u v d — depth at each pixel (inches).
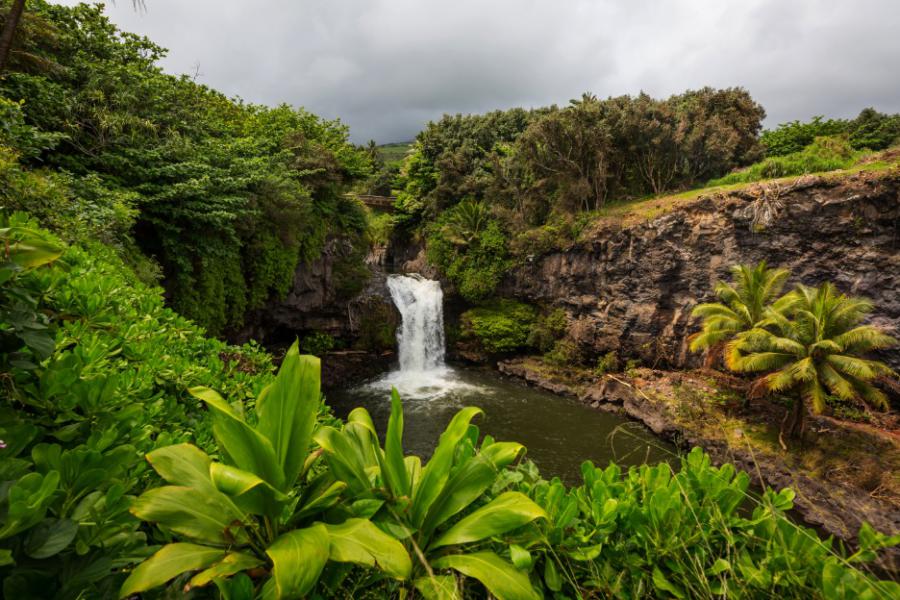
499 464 55.0
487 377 1032.2
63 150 473.7
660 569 54.1
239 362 161.3
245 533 46.8
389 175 2076.8
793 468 534.6
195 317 556.1
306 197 753.6
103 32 596.1
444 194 1395.2
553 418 768.9
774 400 696.4
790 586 48.8
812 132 1419.8
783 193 725.9
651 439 673.0
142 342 105.3
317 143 932.6
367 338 1019.3
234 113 994.1
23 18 436.1
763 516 55.7
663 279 851.4
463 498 51.3
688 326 837.2
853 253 681.6
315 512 49.6
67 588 39.4
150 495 43.3
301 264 848.9
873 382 669.9
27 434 49.5
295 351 51.7
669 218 837.8
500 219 1149.7
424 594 43.4
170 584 45.9
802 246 720.3
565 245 991.0
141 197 466.3
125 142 500.4
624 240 896.9
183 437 79.4
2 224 66.6
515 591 42.1
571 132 1088.2
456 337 1155.3
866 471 503.5
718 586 51.1
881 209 655.1
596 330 950.4
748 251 767.1
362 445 60.7
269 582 42.3
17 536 38.5
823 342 563.8
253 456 46.0
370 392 903.7
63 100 450.9
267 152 811.4
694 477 63.0
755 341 626.8
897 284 651.5
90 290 102.3
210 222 541.0
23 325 52.8
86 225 307.0
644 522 57.2
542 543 53.7
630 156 1176.8
